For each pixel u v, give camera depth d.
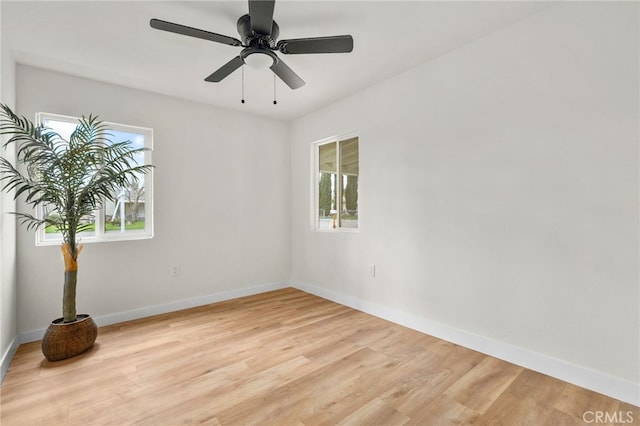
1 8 1.89
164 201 3.29
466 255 2.42
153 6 1.90
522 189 2.12
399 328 2.81
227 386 1.88
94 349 2.38
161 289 3.26
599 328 1.81
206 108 3.60
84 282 2.82
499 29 2.20
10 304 2.29
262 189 4.09
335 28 2.16
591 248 1.84
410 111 2.81
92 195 2.37
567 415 1.61
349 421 1.57
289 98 3.45
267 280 4.14
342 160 3.76
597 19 1.80
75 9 1.92
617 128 1.75
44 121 2.73
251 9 1.61
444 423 1.56
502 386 1.88
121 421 1.57
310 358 2.23
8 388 1.86
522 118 2.11
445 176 2.55
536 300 2.06
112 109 3.00
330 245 3.73
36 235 2.61
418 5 1.93
